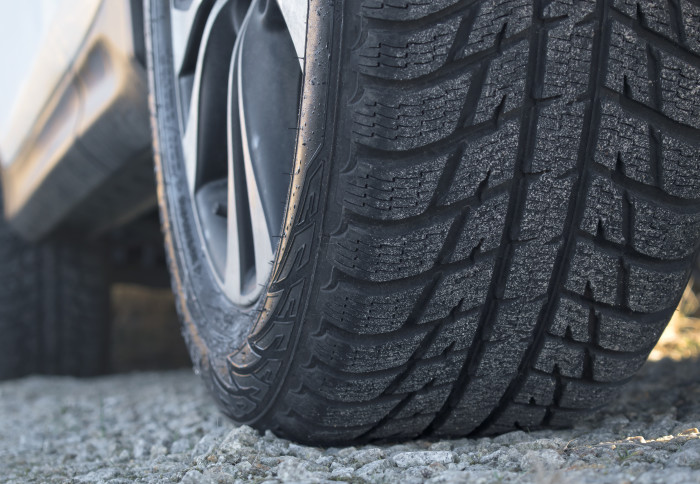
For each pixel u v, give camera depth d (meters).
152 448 0.88
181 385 1.43
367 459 0.73
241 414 0.81
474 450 0.74
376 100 0.66
